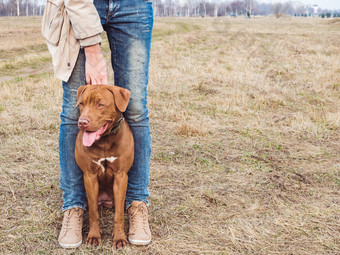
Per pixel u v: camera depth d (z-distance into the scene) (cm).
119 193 228
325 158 389
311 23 2116
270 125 505
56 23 216
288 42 1439
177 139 445
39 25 2689
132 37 226
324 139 450
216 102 616
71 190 245
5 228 248
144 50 232
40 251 225
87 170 225
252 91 698
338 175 345
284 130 481
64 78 225
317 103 630
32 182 320
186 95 673
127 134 226
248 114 555
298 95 678
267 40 1414
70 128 241
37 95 656
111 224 256
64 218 240
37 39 1855
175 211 276
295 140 448
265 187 320
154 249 229
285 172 351
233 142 438
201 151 404
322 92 694
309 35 1684
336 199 298
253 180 334
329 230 251
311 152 405
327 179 338
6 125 479
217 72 884
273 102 622
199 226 256
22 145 408
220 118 539
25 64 1207
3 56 1360
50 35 220
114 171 226
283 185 321
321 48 1327
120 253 223
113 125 214
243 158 384
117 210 230
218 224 259
